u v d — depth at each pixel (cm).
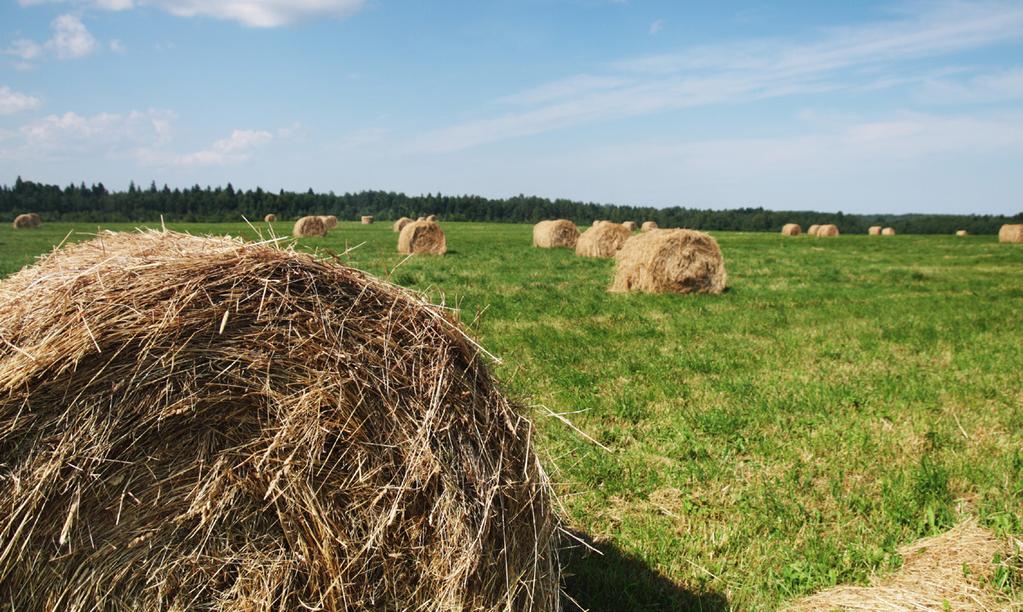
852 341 981
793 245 3816
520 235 4441
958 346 963
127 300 270
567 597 332
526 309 1202
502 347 886
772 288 1634
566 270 1958
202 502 277
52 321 264
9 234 3594
